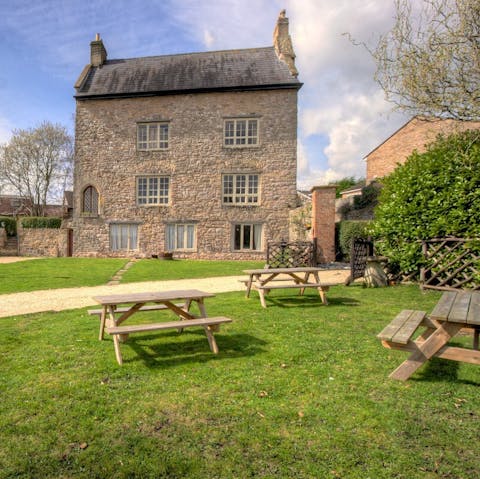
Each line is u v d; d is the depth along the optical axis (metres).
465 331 5.36
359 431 3.05
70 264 17.42
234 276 13.39
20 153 34.78
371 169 27.33
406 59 7.74
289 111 20.89
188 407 3.44
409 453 2.77
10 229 28.77
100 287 10.80
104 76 23.17
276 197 21.02
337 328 5.93
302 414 3.30
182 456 2.75
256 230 21.36
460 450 2.81
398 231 10.01
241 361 4.54
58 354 4.80
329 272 13.90
